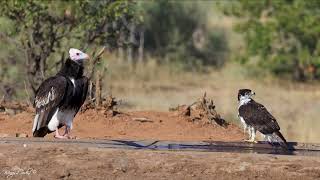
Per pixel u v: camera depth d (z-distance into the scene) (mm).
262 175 13383
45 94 16328
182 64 49281
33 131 16750
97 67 26266
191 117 20109
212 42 53344
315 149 15477
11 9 23375
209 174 13406
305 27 42188
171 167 13594
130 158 13883
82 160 13812
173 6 50812
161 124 19562
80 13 24000
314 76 44469
